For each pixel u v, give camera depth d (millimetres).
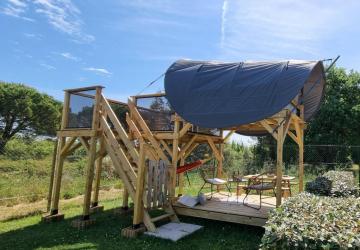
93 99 7266
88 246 5422
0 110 29109
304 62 6539
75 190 10977
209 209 6727
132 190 6406
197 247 5383
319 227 2795
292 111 6457
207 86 6992
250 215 6180
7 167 14469
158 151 7461
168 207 7043
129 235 5922
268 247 2631
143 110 8258
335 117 20625
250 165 17641
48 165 15766
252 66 6938
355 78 22094
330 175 8102
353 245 2443
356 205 3863
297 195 4719
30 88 31922
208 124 6496
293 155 19031
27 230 6492
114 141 6902
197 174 15000
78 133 7324
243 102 6355
